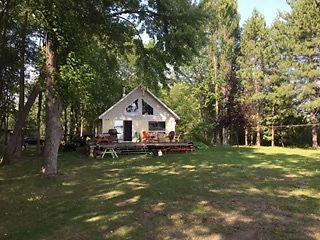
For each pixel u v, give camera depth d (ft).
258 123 149.79
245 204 31.48
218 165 62.75
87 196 37.24
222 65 155.12
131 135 119.75
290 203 31.83
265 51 146.00
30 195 38.55
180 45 59.98
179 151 92.73
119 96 134.31
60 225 27.04
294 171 54.39
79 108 133.59
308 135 152.15
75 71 49.47
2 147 90.58
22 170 57.11
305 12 126.82
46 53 50.01
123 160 73.82
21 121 65.87
